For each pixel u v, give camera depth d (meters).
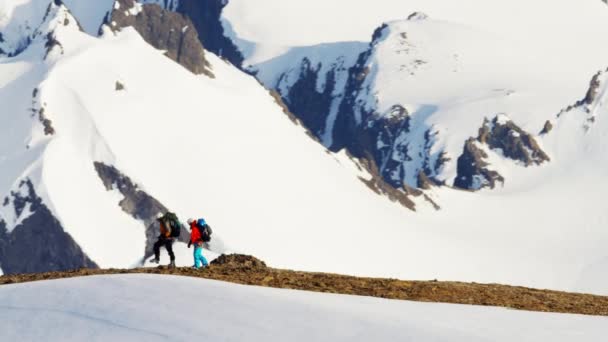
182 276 39.28
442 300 42.34
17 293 37.84
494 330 35.91
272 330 33.78
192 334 33.41
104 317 35.00
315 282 43.28
